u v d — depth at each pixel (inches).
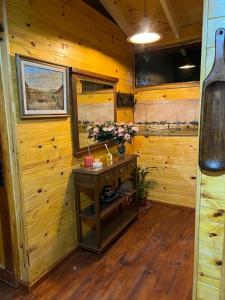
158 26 125.0
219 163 44.9
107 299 72.6
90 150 103.0
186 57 130.6
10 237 76.5
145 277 81.7
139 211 134.6
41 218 79.4
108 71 115.6
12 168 71.7
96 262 90.4
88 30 99.3
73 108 91.1
